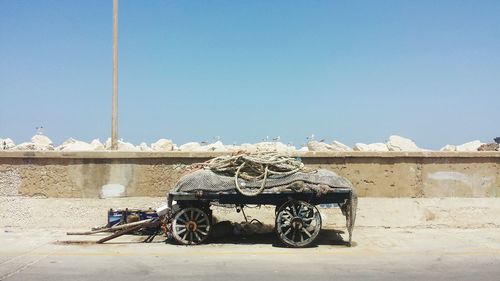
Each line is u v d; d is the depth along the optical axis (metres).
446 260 9.74
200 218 11.18
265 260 9.70
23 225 13.09
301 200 10.88
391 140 16.72
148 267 9.11
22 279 8.29
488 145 15.77
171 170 13.34
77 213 13.20
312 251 10.57
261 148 14.14
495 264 9.43
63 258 9.84
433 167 13.65
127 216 12.51
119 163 13.36
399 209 13.43
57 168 13.30
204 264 9.35
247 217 13.10
